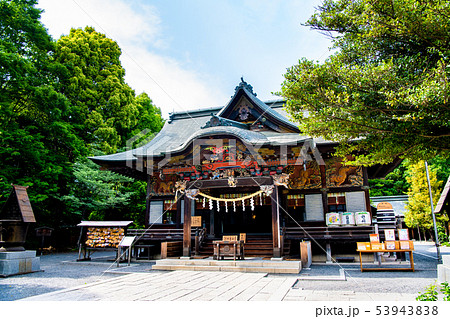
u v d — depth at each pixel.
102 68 27.80
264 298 7.12
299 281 9.62
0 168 18.34
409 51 6.83
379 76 6.05
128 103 27.88
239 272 11.44
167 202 18.58
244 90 17.80
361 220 13.80
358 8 6.78
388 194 41.62
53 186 20.53
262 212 18.39
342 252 14.41
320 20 7.39
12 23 19.23
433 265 12.50
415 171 26.06
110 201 22.77
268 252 14.03
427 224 24.91
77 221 25.22
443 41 5.80
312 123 7.23
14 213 12.19
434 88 5.03
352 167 15.48
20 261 11.58
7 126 18.77
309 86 6.88
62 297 7.34
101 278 10.70
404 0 5.59
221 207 18.09
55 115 20.05
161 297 7.32
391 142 6.69
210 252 14.81
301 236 14.24
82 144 23.61
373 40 6.87
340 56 7.38
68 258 17.56
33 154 19.00
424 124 5.89
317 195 15.67
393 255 13.92
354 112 6.38
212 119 14.37
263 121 17.25
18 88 18.64
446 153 6.56
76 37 26.44
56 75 22.70
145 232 16.41
